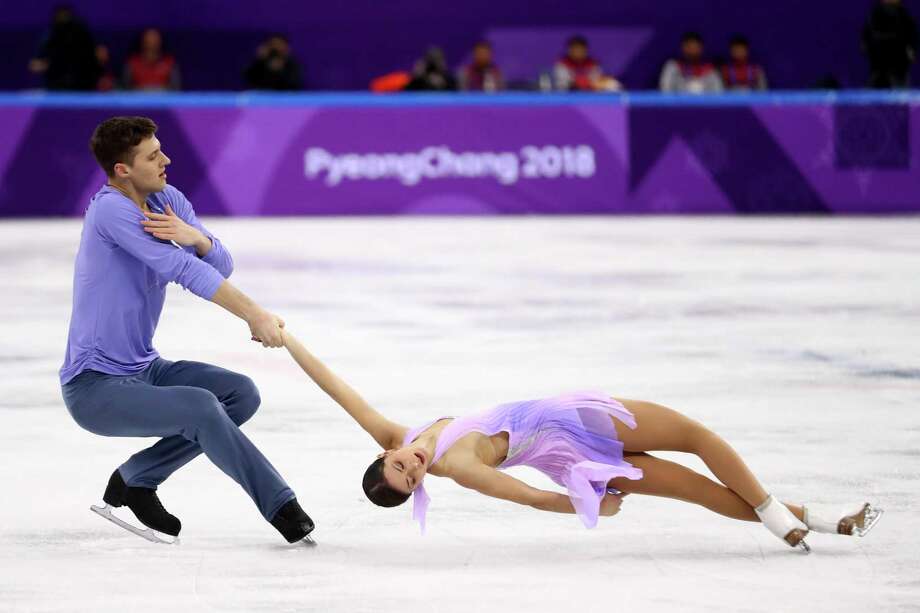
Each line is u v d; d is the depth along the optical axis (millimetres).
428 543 16469
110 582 14938
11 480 19344
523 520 17438
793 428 22109
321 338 31484
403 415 23344
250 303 16016
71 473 19750
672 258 46875
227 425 15797
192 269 15859
